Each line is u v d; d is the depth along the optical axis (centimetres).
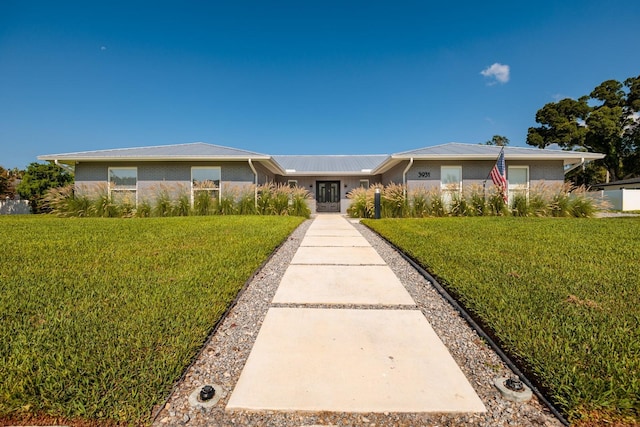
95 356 171
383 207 1082
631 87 2700
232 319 243
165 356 175
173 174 1201
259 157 1145
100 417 139
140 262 367
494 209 1067
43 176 2012
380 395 157
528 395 155
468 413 146
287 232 615
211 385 166
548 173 1221
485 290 268
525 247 441
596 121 2681
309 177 1788
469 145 1430
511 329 200
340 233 686
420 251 423
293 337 214
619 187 2658
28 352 174
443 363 184
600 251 412
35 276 312
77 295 260
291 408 149
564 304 236
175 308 236
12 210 1673
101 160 1167
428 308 263
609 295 253
